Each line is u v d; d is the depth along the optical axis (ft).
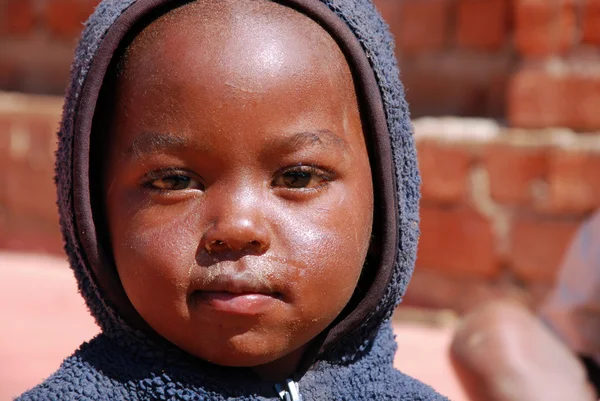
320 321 4.04
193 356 4.25
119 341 4.34
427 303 11.16
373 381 4.68
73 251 4.51
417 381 4.85
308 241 3.94
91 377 4.20
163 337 4.25
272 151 3.89
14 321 9.87
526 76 10.55
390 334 4.91
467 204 10.82
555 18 10.43
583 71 10.36
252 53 3.90
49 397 4.10
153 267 3.90
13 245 13.67
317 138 4.00
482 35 11.23
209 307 3.85
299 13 4.19
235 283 3.81
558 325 7.42
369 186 4.35
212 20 3.99
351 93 4.33
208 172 3.90
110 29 4.18
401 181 4.61
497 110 11.29
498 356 7.34
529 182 10.49
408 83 11.85
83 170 4.26
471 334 7.72
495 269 10.78
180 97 3.88
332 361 4.61
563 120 10.47
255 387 4.32
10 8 14.73
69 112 4.36
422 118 11.64
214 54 3.89
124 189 4.07
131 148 4.02
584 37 10.39
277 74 3.90
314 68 4.04
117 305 4.30
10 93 14.79
